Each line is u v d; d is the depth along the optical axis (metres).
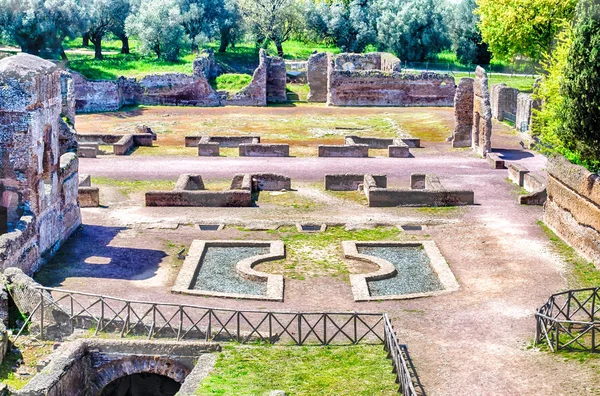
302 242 40.12
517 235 40.59
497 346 27.25
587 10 39.12
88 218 43.25
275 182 49.88
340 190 50.28
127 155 59.09
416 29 103.50
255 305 31.77
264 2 101.56
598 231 35.62
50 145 36.84
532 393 23.48
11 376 26.67
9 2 80.50
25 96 34.16
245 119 74.88
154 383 29.06
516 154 60.12
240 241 39.47
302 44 113.75
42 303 28.45
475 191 49.50
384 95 83.81
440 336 28.38
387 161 58.47
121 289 33.00
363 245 39.41
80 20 83.94
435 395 23.56
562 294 29.56
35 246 34.91
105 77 82.38
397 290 33.97
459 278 34.75
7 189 34.81
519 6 76.75
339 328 27.72
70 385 25.75
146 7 93.31
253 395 23.39
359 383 24.20
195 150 61.62
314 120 75.00
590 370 24.70
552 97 52.09
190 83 82.12
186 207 45.75
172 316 28.19
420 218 43.75
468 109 63.66
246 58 98.88
